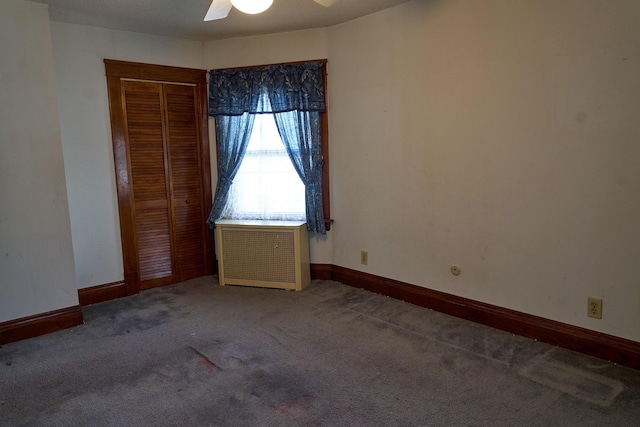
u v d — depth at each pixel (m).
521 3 2.59
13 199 2.89
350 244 3.94
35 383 2.40
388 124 3.46
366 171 3.69
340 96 3.79
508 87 2.71
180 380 2.40
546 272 2.67
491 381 2.31
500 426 1.96
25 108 2.89
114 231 3.76
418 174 3.31
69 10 3.10
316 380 2.38
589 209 2.45
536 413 2.04
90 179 3.60
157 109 3.89
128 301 3.69
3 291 2.89
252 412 2.10
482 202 2.94
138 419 2.06
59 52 3.37
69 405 2.19
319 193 3.95
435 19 3.05
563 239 2.57
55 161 3.03
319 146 3.91
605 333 2.47
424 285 3.40
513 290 2.85
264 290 3.91
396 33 3.30
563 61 2.45
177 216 4.11
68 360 2.65
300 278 3.85
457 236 3.12
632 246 2.31
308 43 3.85
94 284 3.69
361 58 3.58
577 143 2.45
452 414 2.05
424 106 3.20
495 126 2.80
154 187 3.95
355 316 3.25
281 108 3.89
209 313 3.38
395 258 3.58
